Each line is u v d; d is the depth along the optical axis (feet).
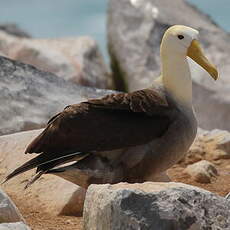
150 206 26.99
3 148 45.68
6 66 55.57
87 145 35.35
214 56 98.94
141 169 36.45
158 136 36.40
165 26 102.58
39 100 54.90
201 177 47.34
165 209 26.94
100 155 35.81
